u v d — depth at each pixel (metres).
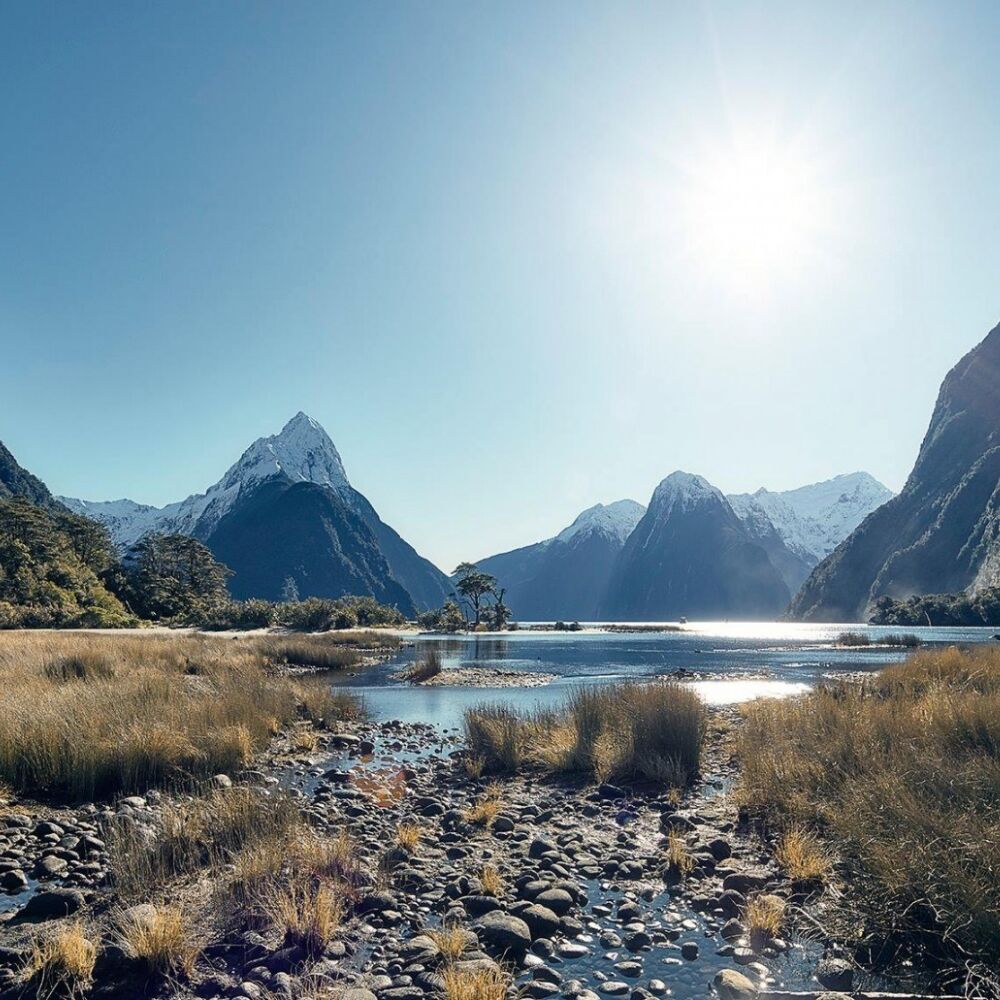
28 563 75.38
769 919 5.25
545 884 6.09
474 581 114.06
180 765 9.90
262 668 26.67
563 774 10.67
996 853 5.18
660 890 6.16
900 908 5.11
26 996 4.39
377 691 23.47
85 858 6.93
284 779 10.42
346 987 4.47
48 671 17.22
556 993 4.45
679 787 9.51
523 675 29.11
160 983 4.55
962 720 9.06
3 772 9.27
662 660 38.53
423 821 8.43
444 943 4.92
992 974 4.40
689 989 4.49
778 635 85.69
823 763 8.41
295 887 5.82
